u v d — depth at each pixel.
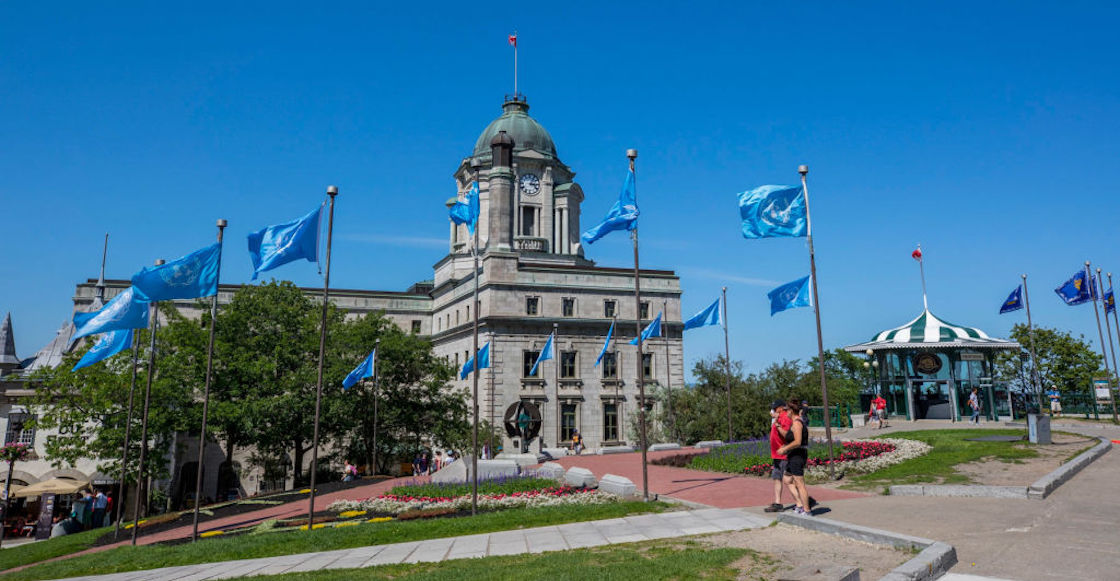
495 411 53.03
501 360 54.16
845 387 81.12
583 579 9.16
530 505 18.20
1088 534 10.55
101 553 17.66
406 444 48.38
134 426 36.16
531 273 57.16
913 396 38.94
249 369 39.47
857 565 9.25
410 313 70.25
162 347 40.22
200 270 20.00
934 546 9.50
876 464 20.75
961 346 37.56
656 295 59.78
